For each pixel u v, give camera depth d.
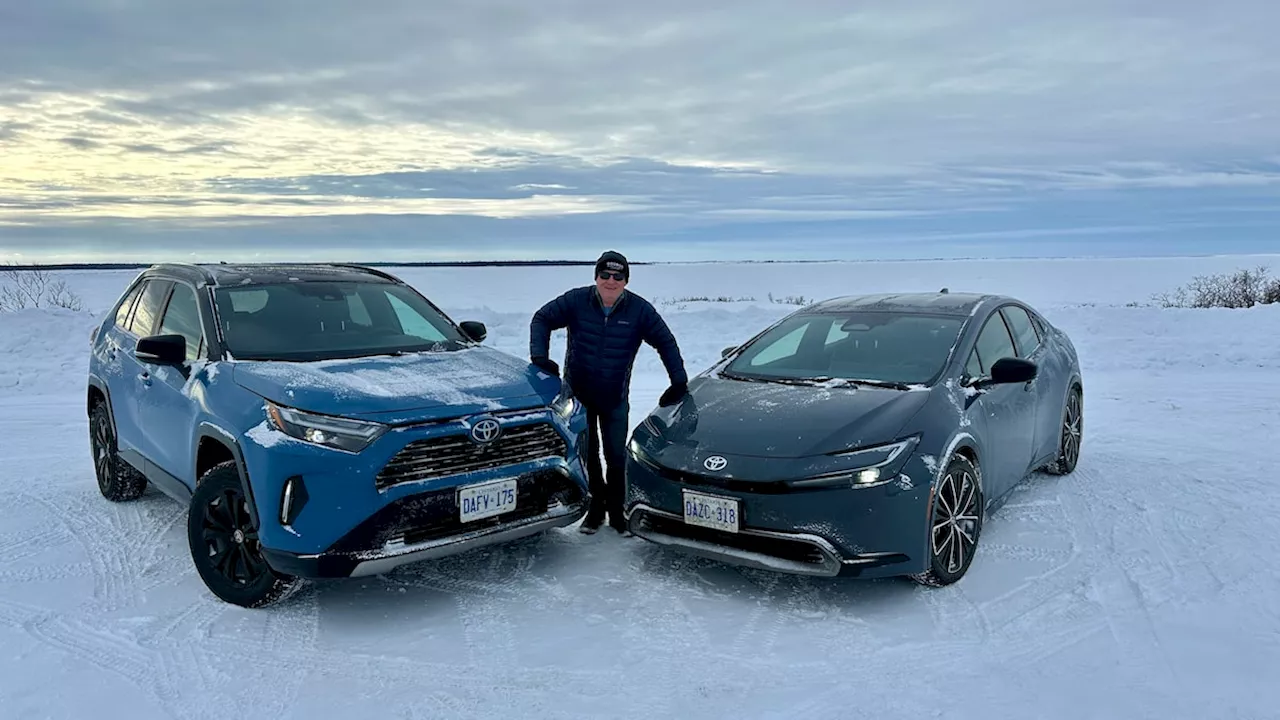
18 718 2.65
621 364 4.42
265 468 3.21
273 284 4.55
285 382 3.48
